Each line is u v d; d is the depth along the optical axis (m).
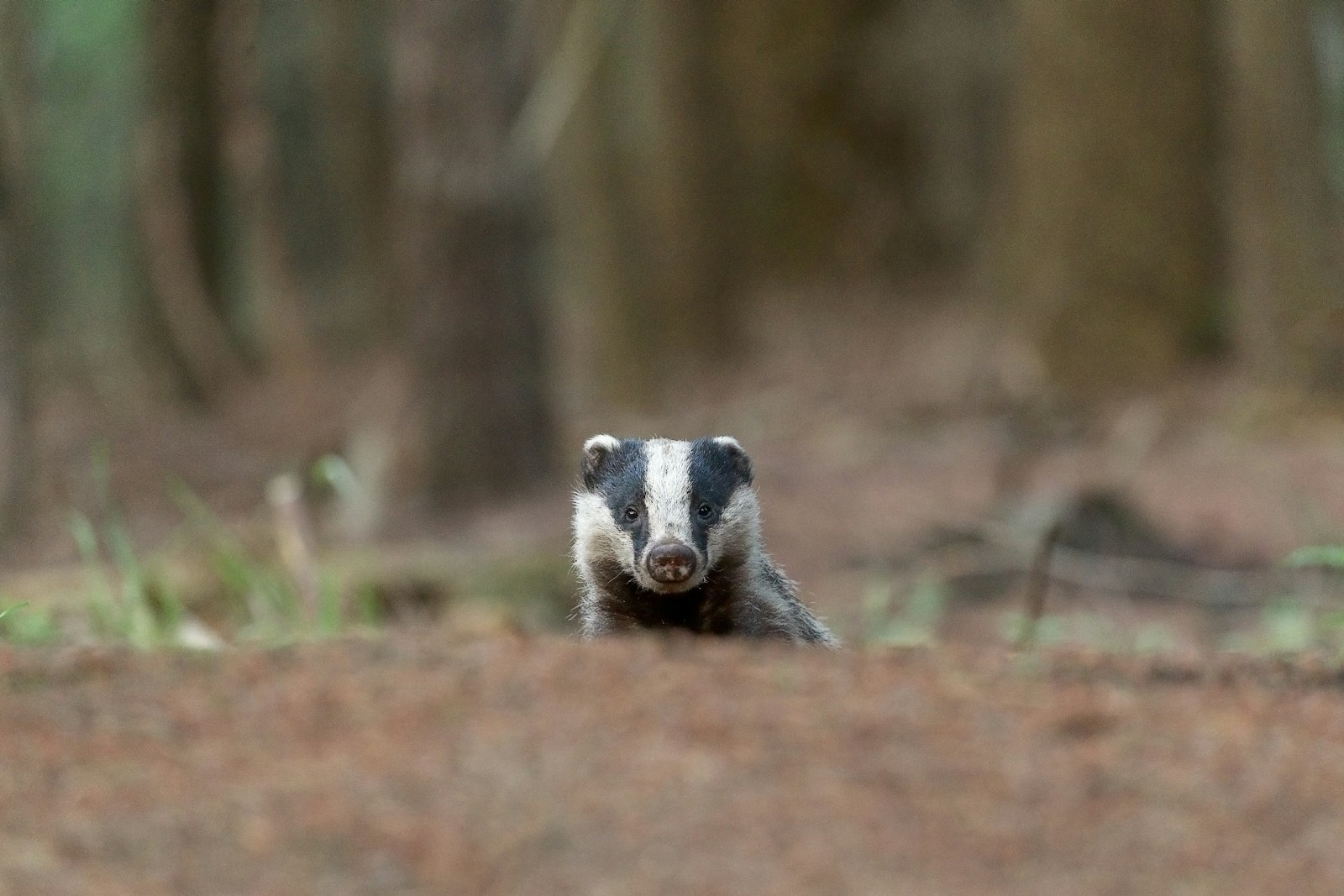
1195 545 14.57
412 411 17.67
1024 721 4.75
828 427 22.28
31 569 14.73
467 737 4.55
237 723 4.71
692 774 4.31
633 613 8.60
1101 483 16.61
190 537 15.82
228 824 4.05
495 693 4.90
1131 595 13.78
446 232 17.48
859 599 14.02
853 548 15.45
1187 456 18.16
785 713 4.75
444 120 17.45
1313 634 11.07
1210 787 4.31
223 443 22.92
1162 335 20.53
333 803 4.15
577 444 21.31
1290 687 5.46
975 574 14.27
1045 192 20.94
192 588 11.86
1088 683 5.34
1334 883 3.84
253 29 20.17
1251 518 15.46
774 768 4.37
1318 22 20.78
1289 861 3.94
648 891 3.77
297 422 25.14
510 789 4.23
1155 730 4.73
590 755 4.42
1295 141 18.89
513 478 17.72
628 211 26.25
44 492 17.08
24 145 15.54
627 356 26.02
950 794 4.25
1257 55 18.83
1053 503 14.85
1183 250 20.53
